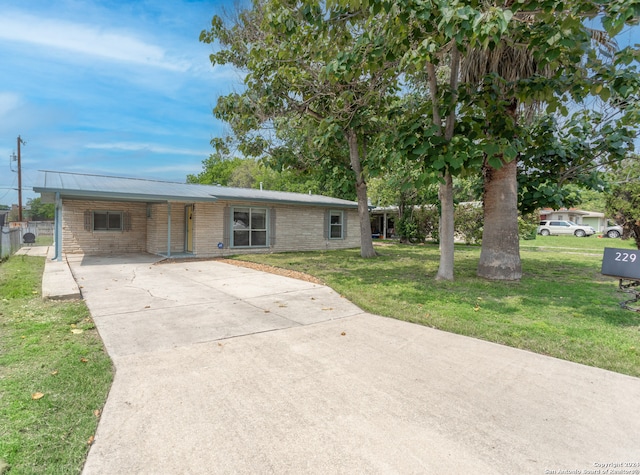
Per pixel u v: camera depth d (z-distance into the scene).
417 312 5.13
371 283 7.35
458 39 4.12
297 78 8.32
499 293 6.38
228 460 1.96
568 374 3.13
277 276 8.52
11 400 2.53
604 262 5.40
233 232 13.23
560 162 8.18
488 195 7.95
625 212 10.86
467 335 4.19
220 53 9.48
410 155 6.29
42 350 3.49
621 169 9.06
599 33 6.05
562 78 5.98
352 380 2.98
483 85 6.67
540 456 2.02
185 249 13.59
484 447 2.09
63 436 2.15
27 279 7.24
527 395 2.74
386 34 5.35
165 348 3.67
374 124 10.61
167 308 5.30
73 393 2.67
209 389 2.80
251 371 3.15
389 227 27.20
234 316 4.94
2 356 3.32
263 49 7.14
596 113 7.49
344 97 7.70
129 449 2.05
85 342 3.75
